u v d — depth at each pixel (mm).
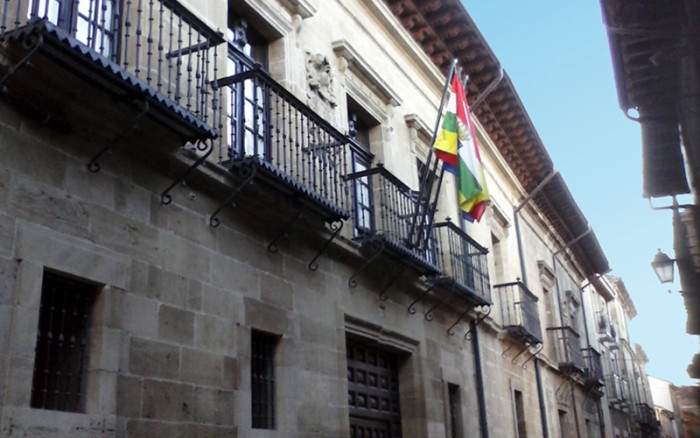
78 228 6070
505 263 18047
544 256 23109
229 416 7324
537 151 19984
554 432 19359
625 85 9625
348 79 11594
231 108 8352
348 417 9414
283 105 8391
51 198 5887
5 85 5574
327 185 9742
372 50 12742
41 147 5898
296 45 10281
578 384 23422
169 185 7180
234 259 7914
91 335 6090
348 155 11164
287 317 8625
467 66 15734
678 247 10297
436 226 12805
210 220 7656
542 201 22609
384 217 10992
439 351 12555
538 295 21078
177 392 6742
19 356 5352
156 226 6918
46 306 5926
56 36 5355
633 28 8492
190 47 7098
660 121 9938
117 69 5820
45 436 5387
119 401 6117
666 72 9266
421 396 11578
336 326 9594
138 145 6711
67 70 5699
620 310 41812
